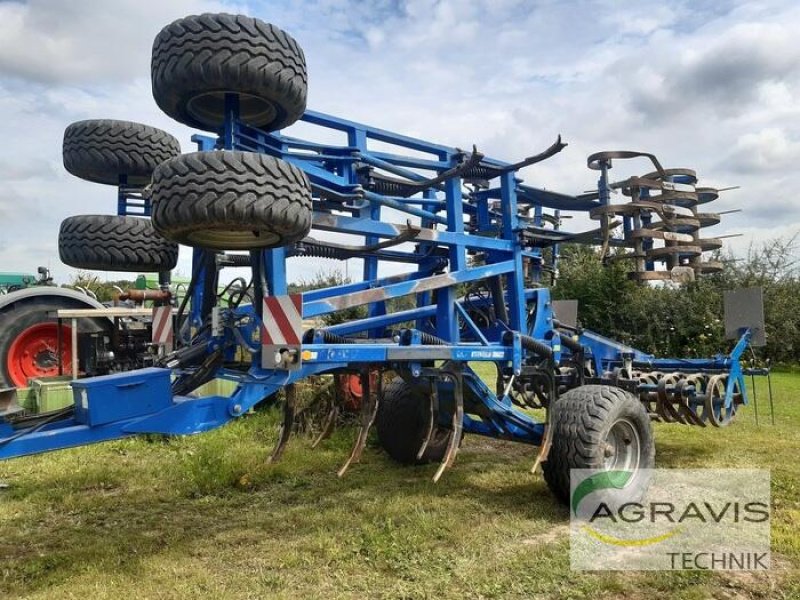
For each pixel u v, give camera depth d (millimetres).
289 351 3273
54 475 5238
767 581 3188
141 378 3064
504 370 5055
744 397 5980
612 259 5594
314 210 4363
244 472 5039
